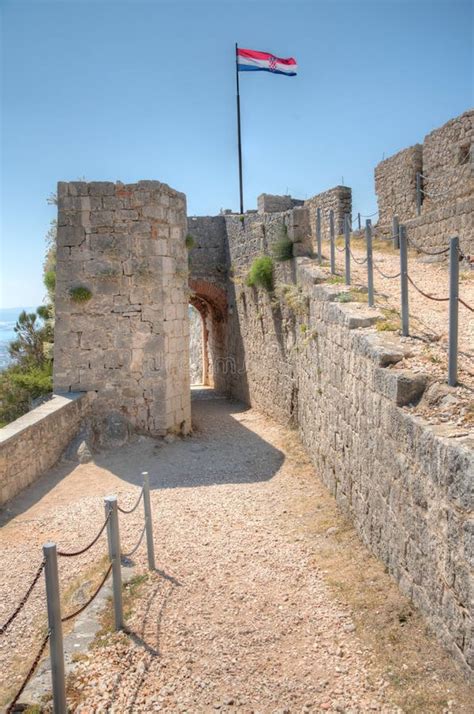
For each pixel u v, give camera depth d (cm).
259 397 1656
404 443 493
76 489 927
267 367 1548
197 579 579
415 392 513
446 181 1496
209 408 1809
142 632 477
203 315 2459
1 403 1758
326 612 505
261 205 1942
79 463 1072
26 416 1011
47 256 1409
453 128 1455
